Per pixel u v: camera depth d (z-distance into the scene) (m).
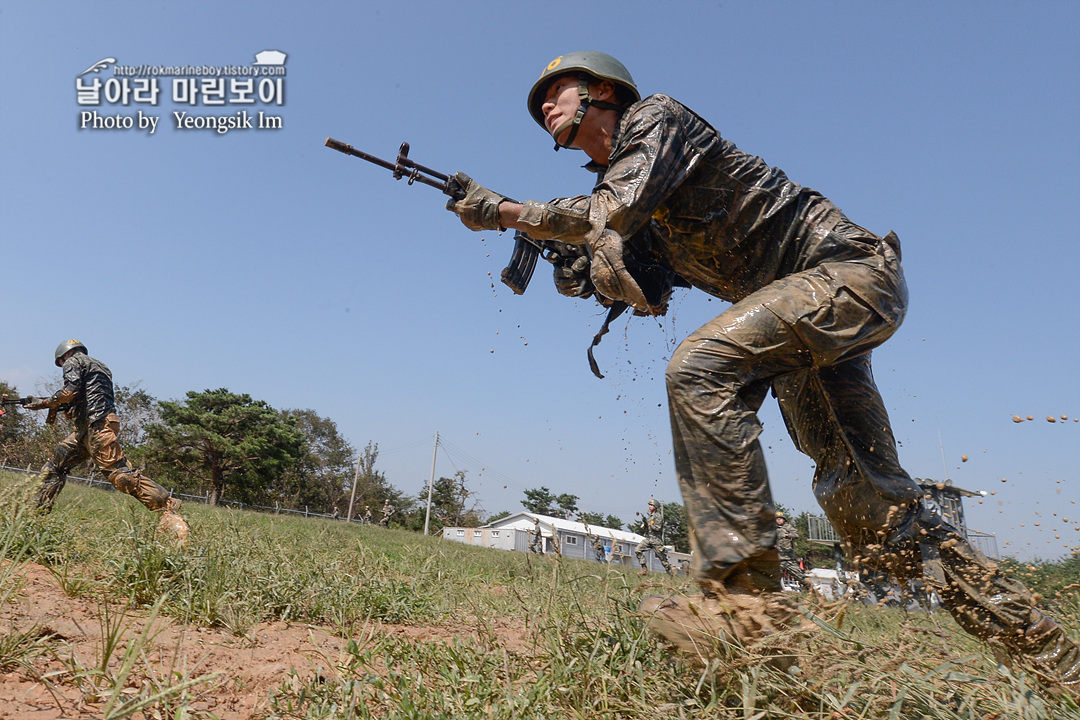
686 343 2.32
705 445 2.18
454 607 4.38
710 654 2.01
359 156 3.03
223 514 9.52
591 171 3.14
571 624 2.72
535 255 3.50
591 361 3.26
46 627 2.58
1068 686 2.23
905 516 2.63
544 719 1.95
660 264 3.11
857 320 2.40
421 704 2.02
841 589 2.43
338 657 2.79
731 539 2.10
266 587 3.84
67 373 6.29
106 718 1.55
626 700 2.07
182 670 2.18
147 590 3.52
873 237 2.60
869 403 2.78
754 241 2.69
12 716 1.69
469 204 2.88
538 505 56.31
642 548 16.70
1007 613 2.41
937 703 1.73
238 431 59.09
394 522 71.94
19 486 4.42
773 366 2.38
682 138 2.59
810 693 1.80
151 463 57.50
